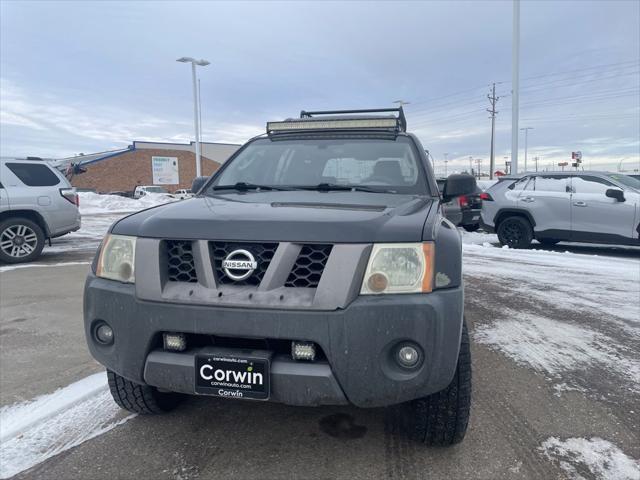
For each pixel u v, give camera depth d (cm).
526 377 346
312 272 207
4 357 386
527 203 971
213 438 265
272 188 321
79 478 230
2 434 268
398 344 204
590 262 823
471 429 273
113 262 235
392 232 213
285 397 207
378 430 272
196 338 219
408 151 348
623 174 966
